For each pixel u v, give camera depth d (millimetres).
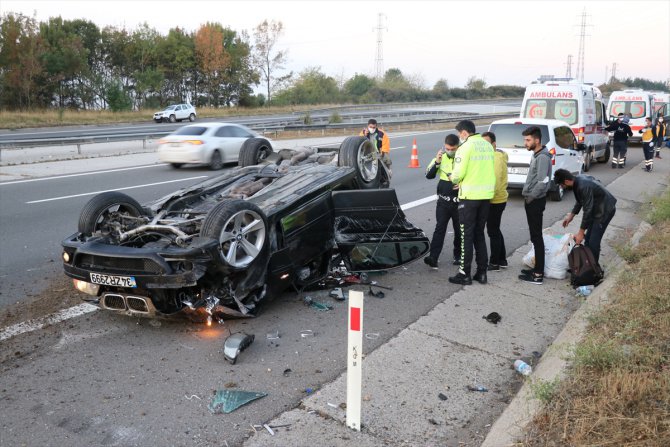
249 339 4566
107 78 50656
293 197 5664
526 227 9188
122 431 3498
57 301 5746
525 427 3266
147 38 57469
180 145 15664
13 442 3387
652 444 2838
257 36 64875
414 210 10367
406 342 4723
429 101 77000
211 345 4734
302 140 25703
